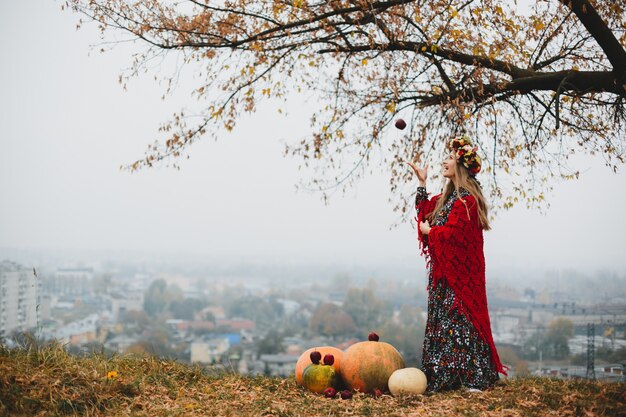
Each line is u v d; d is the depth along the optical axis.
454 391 6.30
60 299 153.00
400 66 9.55
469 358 6.34
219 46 9.65
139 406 5.87
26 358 6.50
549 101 9.86
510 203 10.45
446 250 6.38
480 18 8.72
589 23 8.10
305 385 6.86
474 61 8.95
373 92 10.12
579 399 5.88
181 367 7.41
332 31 9.25
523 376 7.54
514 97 9.98
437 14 8.91
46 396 5.69
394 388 6.41
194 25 9.55
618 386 6.59
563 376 8.25
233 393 6.63
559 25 9.48
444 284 6.46
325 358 6.93
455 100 9.12
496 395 6.09
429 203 6.88
